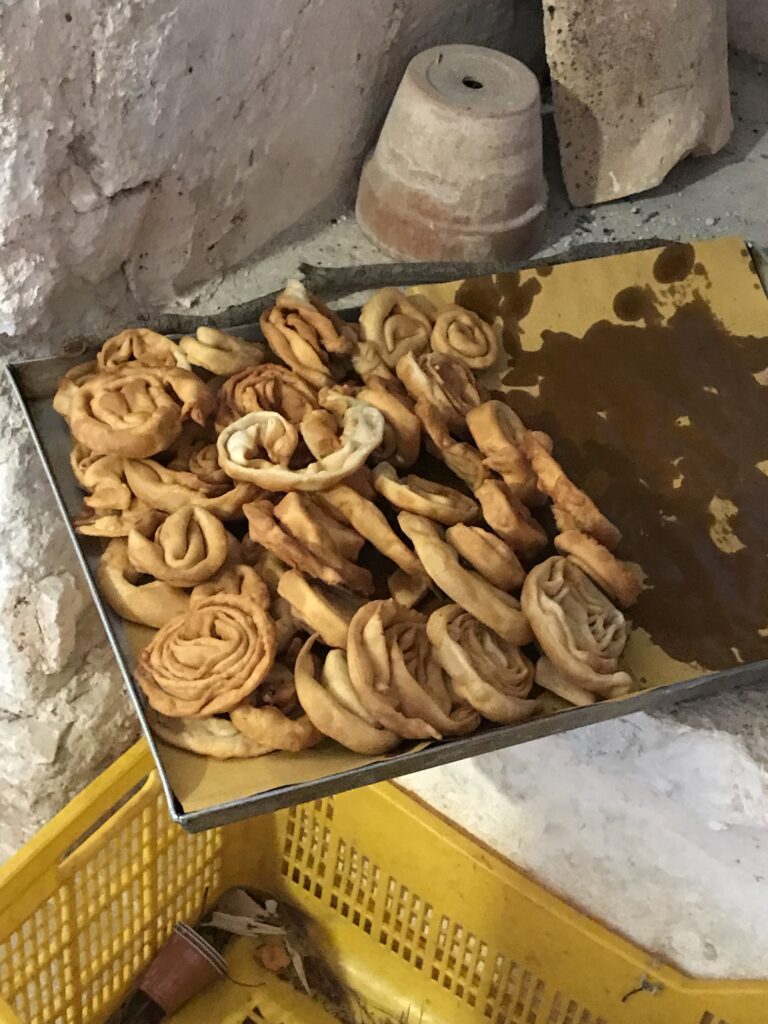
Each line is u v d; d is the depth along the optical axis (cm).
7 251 91
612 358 107
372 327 102
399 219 116
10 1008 81
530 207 117
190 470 90
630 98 126
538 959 107
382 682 76
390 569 89
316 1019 116
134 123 93
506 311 108
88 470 88
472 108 109
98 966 110
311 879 119
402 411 94
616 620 85
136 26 87
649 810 93
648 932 103
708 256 113
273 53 103
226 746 74
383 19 115
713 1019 101
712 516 98
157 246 106
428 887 110
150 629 82
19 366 94
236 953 119
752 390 107
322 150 118
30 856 93
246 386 94
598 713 79
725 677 85
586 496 90
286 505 83
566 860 102
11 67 81
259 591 82
